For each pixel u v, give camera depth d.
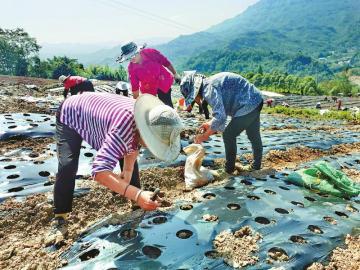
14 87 13.73
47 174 4.79
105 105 2.87
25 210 3.77
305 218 3.80
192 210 3.81
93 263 2.95
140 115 2.61
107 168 2.58
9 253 3.16
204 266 2.93
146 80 5.55
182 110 12.43
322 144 7.96
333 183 4.64
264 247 3.22
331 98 34.66
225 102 4.62
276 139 7.98
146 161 5.39
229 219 3.63
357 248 3.40
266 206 3.98
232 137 4.77
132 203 3.98
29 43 85.25
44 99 11.38
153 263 2.95
